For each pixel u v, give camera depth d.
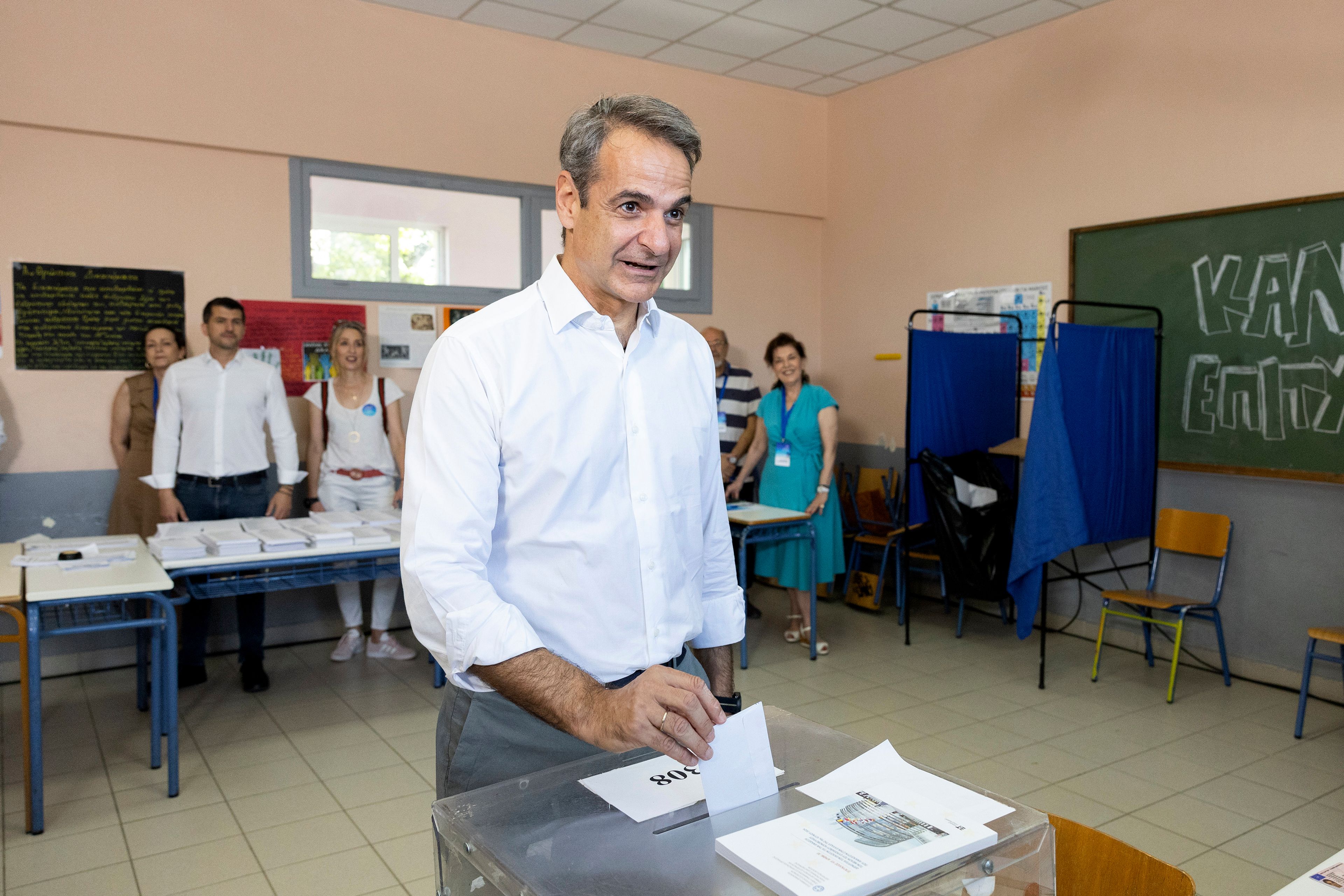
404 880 2.47
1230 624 4.21
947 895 0.85
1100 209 4.66
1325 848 2.62
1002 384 5.02
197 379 4.00
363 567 3.52
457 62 4.88
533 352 1.15
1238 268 4.09
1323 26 3.77
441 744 1.25
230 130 4.34
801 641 4.80
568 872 0.83
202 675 4.11
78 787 3.03
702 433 1.33
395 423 4.61
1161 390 4.42
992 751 3.32
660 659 1.23
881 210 5.93
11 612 2.65
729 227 6.03
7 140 3.96
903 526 5.59
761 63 5.56
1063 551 3.86
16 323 4.04
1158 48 4.36
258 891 2.41
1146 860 1.23
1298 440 3.92
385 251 4.86
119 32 4.09
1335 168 3.76
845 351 6.26
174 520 4.00
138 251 4.24
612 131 1.07
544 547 1.17
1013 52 5.05
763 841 0.86
